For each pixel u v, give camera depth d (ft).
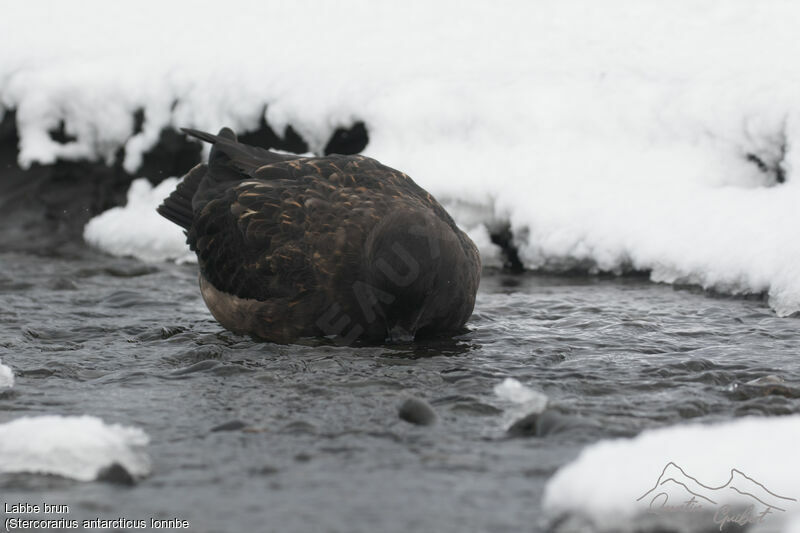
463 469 54.75
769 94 105.09
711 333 83.61
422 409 63.10
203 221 87.81
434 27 131.44
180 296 101.19
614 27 125.90
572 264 107.65
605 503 49.11
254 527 48.06
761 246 94.89
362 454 57.31
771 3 124.06
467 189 112.16
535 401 65.21
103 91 128.26
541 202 108.37
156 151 127.95
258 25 135.64
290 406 66.39
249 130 123.75
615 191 107.45
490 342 82.07
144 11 142.10
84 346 82.94
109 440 57.36
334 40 130.62
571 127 113.09
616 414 63.77
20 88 129.39
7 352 80.89
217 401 67.77
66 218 128.88
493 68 121.29
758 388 67.77
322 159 88.63
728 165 107.34
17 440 57.00
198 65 127.95
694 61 116.67
